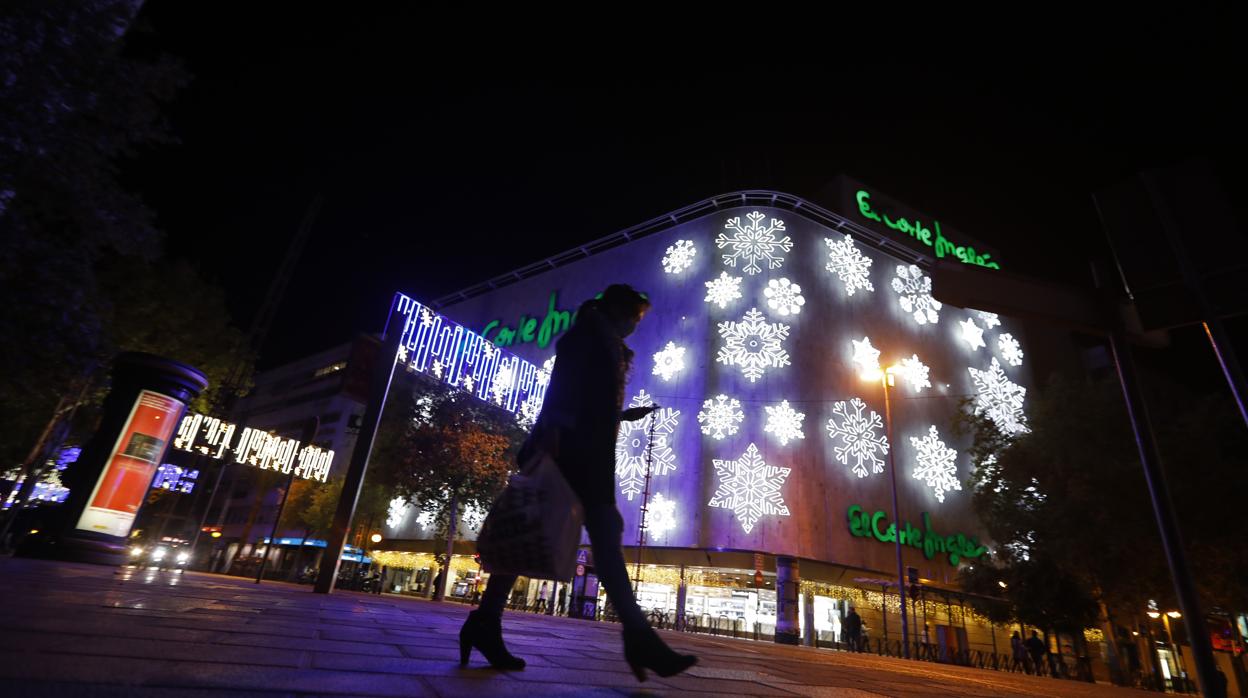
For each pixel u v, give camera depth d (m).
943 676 8.22
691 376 38.28
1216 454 22.31
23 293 7.73
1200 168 5.12
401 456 24.47
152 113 7.66
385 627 4.49
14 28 6.25
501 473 25.39
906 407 41.19
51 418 19.66
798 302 39.34
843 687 3.80
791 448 35.12
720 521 33.62
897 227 49.81
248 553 57.06
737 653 7.15
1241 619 33.22
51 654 1.71
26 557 13.77
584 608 26.94
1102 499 22.75
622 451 37.97
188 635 2.58
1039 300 5.59
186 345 26.47
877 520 35.97
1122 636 35.75
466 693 1.93
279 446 25.70
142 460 15.60
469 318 58.31
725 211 43.25
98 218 7.85
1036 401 28.36
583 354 2.69
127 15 7.11
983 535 41.19
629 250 47.59
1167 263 5.00
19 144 6.76
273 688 1.65
